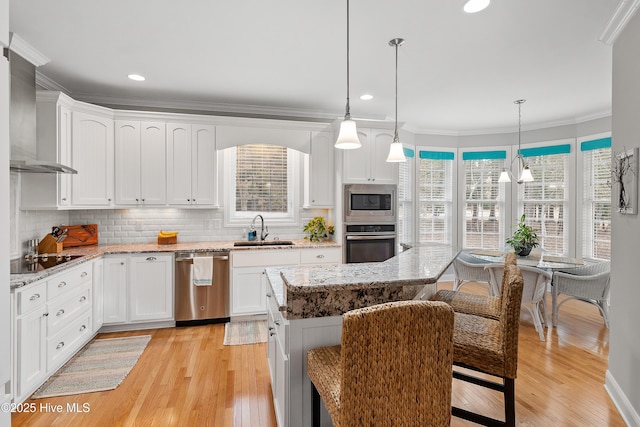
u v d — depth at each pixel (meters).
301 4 2.24
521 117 5.00
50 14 2.35
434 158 5.80
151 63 3.15
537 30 2.56
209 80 3.57
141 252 3.60
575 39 2.71
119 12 2.33
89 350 3.15
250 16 2.38
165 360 2.96
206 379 2.65
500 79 3.54
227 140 4.12
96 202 3.61
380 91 3.91
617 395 2.30
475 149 5.83
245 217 4.56
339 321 1.77
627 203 2.20
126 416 2.19
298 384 1.74
